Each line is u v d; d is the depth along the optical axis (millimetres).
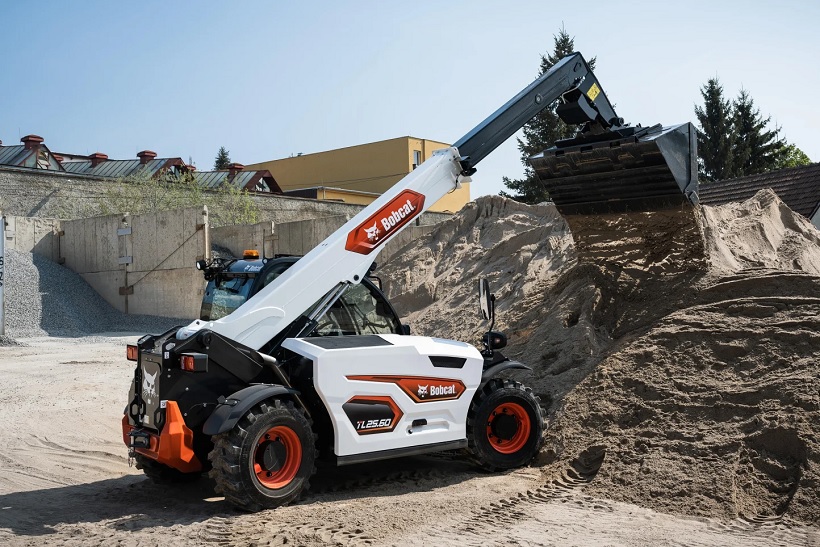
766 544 4648
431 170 7227
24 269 25766
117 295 26812
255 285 6410
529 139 43750
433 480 6445
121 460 7617
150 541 4883
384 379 6094
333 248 6492
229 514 5457
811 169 23828
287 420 5602
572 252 11359
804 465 5480
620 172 8016
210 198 34906
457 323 11281
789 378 6352
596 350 8125
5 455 7730
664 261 8766
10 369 13906
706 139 50969
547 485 6117
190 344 5660
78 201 33188
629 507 5516
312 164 55875
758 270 8469
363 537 4859
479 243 13984
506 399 6711
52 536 5066
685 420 6418
